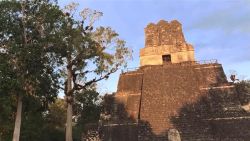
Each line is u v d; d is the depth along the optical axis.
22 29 20.34
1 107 20.95
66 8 23.78
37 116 29.81
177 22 39.25
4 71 18.28
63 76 24.00
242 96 33.00
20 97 19.98
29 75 19.50
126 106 33.03
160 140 28.19
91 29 24.56
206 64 34.44
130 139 30.06
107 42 23.47
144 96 31.77
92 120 33.62
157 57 38.19
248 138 27.23
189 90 30.67
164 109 30.05
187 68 32.59
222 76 33.16
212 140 27.06
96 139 30.86
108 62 23.47
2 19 19.56
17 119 20.22
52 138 37.03
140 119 30.09
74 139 36.50
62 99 39.56
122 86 36.00
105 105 33.41
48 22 20.64
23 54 18.78
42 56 19.97
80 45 22.27
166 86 31.83
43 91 21.02
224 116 29.06
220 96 30.61
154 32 39.59
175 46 38.12
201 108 29.00
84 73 24.31
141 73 35.88
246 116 28.36
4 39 19.75
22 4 20.45
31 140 30.36
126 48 23.89
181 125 28.48
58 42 20.50
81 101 30.78
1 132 25.69
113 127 31.16
